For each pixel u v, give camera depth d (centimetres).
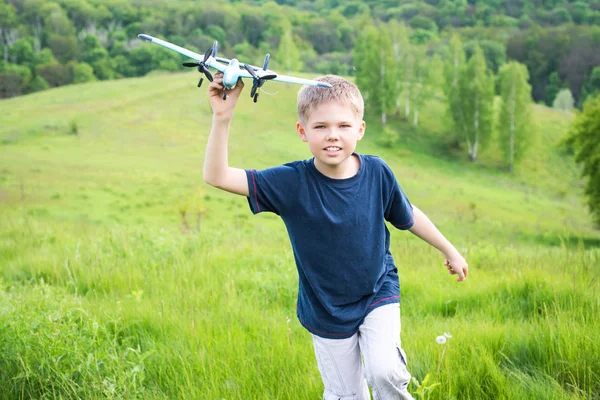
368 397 323
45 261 725
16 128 6838
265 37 17250
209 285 590
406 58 9700
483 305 514
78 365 339
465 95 8100
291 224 294
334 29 18000
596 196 4912
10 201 4003
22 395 330
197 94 8431
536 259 711
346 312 296
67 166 5325
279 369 359
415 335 420
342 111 279
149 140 6625
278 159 6269
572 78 13488
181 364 378
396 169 6869
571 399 317
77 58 14600
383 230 300
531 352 381
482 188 6550
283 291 573
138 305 505
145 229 960
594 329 382
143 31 16225
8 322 369
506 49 14950
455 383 336
